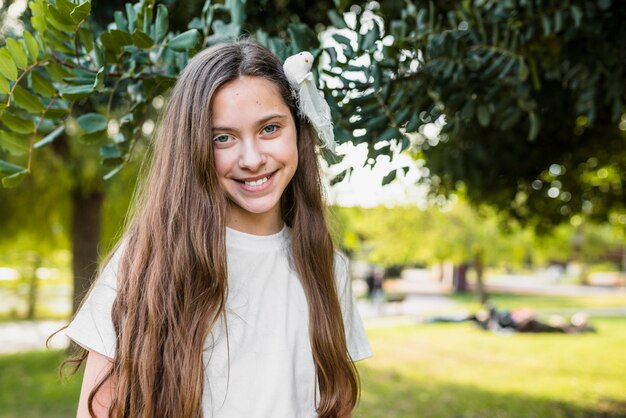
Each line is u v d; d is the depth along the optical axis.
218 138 1.27
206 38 1.60
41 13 1.35
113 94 1.67
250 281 1.40
